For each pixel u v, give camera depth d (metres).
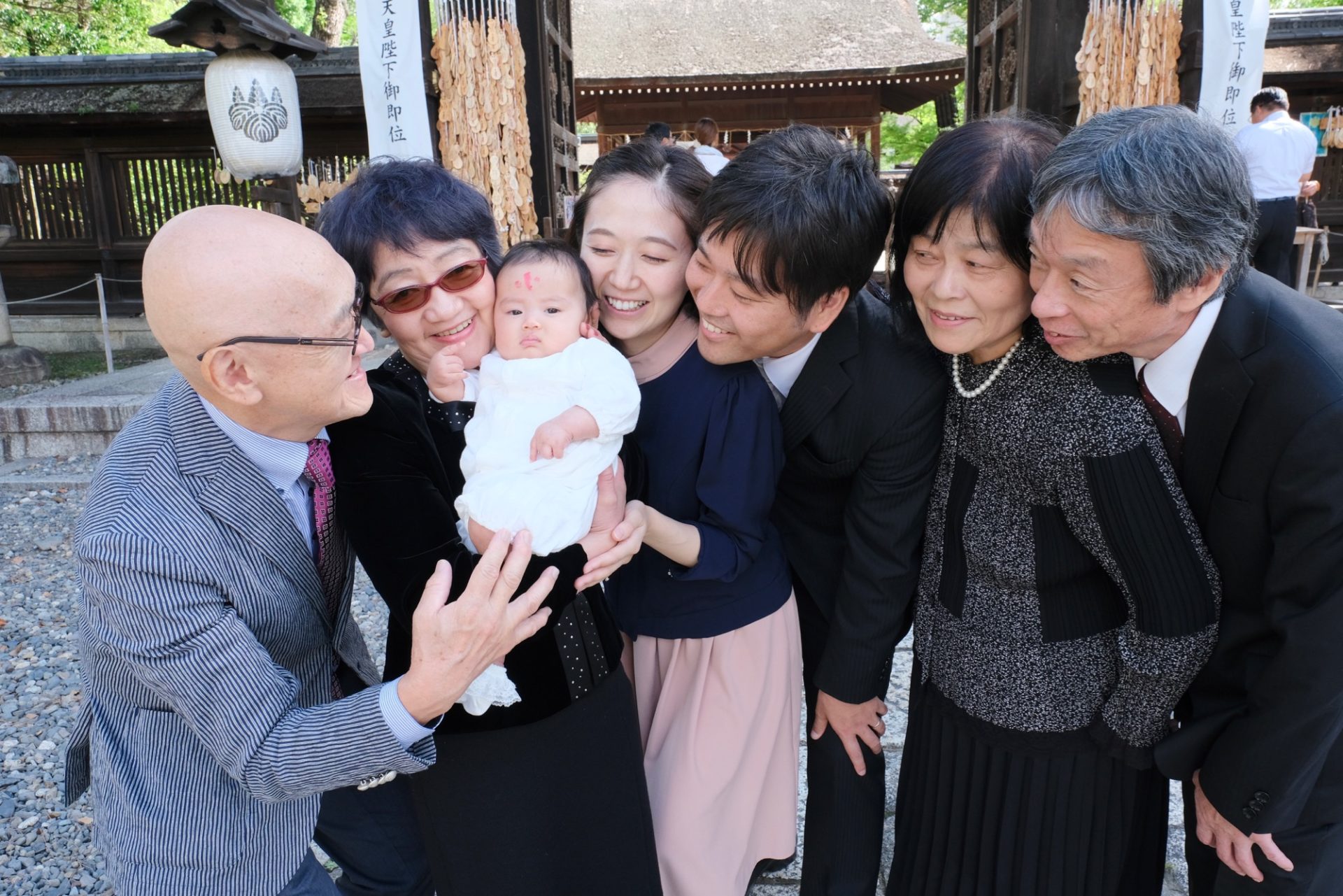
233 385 1.07
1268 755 1.27
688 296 1.59
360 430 1.26
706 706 1.63
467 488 1.27
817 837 1.88
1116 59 5.74
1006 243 1.21
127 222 9.74
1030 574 1.43
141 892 1.21
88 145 9.43
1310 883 1.44
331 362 1.10
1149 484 1.27
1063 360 1.31
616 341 1.63
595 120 18.62
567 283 1.39
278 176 6.58
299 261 1.06
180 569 1.10
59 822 2.46
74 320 9.77
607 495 1.33
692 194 1.51
